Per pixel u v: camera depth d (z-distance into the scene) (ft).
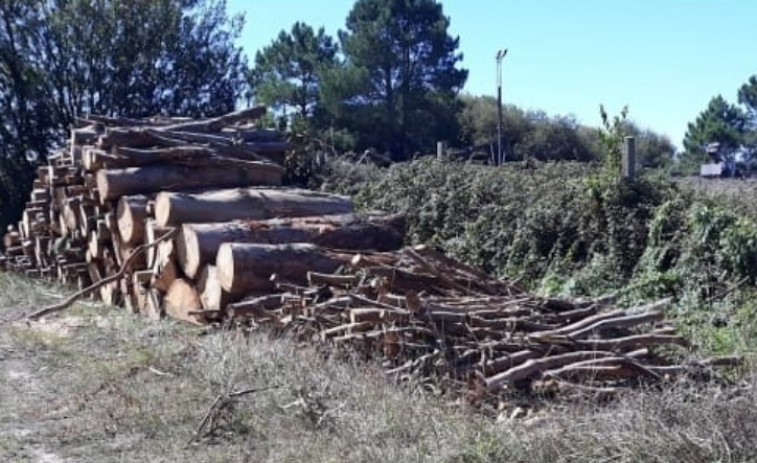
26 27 87.45
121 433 23.02
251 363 26.08
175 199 36.47
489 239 45.52
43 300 43.80
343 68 140.77
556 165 51.39
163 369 27.96
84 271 45.88
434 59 148.25
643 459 18.51
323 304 27.78
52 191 48.78
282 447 21.18
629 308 31.99
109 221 40.65
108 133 40.81
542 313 27.73
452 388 23.90
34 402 26.00
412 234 49.32
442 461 19.39
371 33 144.87
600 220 42.27
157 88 92.32
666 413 19.89
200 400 24.76
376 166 64.69
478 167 52.70
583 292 39.22
